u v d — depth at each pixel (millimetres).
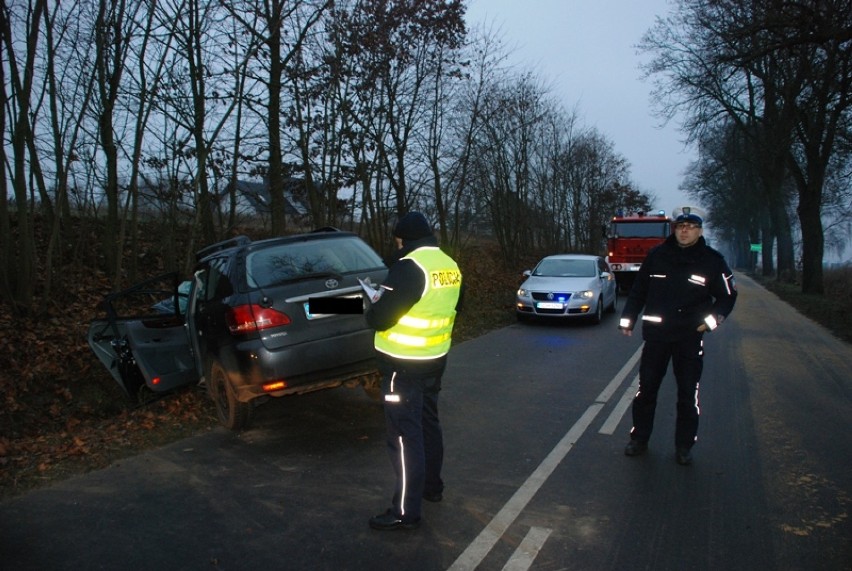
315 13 10586
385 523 3607
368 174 13016
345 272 5641
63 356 7727
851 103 18422
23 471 4625
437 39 13023
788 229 33125
